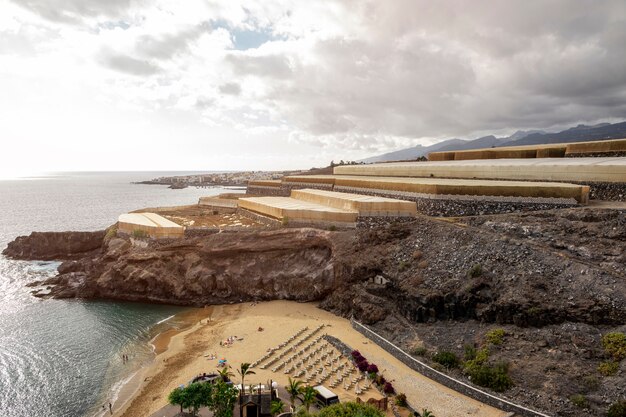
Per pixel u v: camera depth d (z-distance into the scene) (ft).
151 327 256.11
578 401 139.85
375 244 264.11
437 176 348.79
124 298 305.32
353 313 242.58
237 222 372.58
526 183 269.64
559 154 330.95
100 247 434.71
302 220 308.19
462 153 427.74
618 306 163.32
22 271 387.55
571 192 237.86
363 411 133.90
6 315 276.82
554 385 149.28
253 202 398.62
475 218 251.39
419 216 283.18
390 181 332.19
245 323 249.14
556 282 184.34
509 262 204.23
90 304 298.56
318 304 273.75
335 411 132.87
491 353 171.73
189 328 250.98
